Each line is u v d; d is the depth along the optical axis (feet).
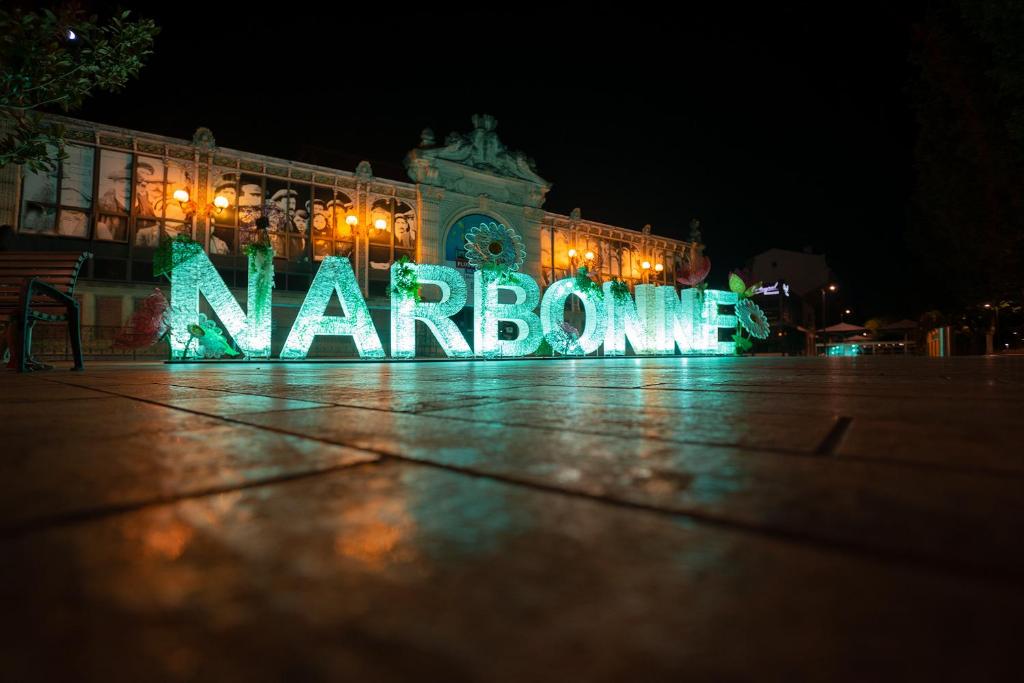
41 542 3.03
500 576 2.55
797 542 3.01
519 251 106.83
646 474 4.67
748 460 5.23
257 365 44.39
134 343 61.62
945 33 42.42
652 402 11.02
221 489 4.19
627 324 86.89
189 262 54.44
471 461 5.23
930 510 3.57
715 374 23.56
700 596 2.32
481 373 26.02
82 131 67.82
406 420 8.26
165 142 72.95
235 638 1.98
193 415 8.91
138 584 2.49
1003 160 39.83
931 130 49.57
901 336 158.71
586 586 2.43
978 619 2.09
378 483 4.39
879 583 2.46
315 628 2.05
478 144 103.71
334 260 63.00
